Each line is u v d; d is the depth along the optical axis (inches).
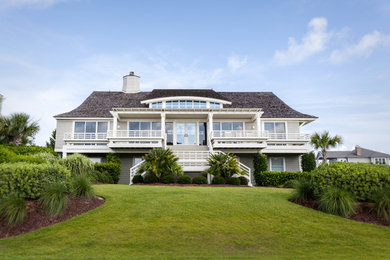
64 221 284.8
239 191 454.0
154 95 1015.6
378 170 332.8
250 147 869.8
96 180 637.9
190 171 786.2
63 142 928.3
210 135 893.2
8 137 777.6
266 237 248.4
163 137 873.5
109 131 866.1
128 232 253.0
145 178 664.4
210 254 204.8
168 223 278.1
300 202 372.8
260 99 1113.4
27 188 301.6
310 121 1013.2
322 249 221.3
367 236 255.4
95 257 194.7
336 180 347.6
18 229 259.9
